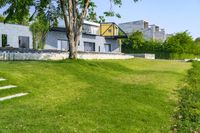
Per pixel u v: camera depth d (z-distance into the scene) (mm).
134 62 43938
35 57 36562
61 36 57281
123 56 51094
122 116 14164
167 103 18062
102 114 14125
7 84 18203
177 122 14633
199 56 100875
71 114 13703
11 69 22453
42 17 35688
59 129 11703
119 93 18984
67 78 23172
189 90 22797
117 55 49250
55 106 15055
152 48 87312
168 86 23672
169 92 21531
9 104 15164
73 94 18281
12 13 33188
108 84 22609
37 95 17594
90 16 36750
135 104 16562
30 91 17938
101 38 68750
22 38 52062
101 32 71938
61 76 23203
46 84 20312
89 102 16172
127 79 26250
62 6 31828
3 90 17047
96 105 15594
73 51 31797
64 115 13508
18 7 32719
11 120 12359
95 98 17203
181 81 27672
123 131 12508
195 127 14250
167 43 86625
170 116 15672
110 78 26391
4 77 19016
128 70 34031
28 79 20234
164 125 13969
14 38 50781
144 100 17766
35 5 34531
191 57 94688
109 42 71688
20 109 14117
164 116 15359
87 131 11961
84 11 32625
